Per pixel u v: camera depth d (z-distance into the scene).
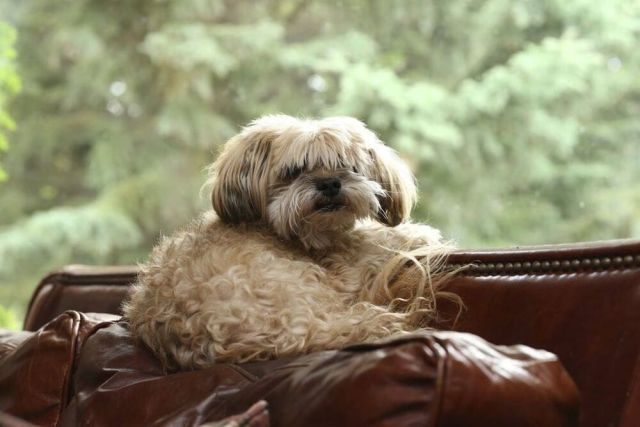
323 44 9.77
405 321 2.33
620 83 8.72
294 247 2.72
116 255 10.45
